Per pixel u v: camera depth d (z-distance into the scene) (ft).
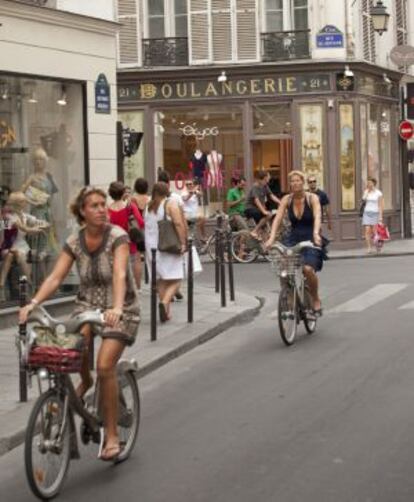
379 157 127.75
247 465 30.63
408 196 136.15
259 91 118.42
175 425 36.42
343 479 28.73
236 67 118.01
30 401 39.70
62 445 28.66
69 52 64.34
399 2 138.62
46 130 63.31
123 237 30.01
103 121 67.82
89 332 30.48
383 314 63.05
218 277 75.05
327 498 27.07
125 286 29.81
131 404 32.35
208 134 120.57
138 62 120.57
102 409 30.30
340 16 117.39
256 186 104.27
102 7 67.51
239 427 35.53
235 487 28.48
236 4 118.93
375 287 77.41
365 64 119.34
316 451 31.78
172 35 120.98
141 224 62.80
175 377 45.83
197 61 119.75
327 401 38.91
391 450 31.55
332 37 116.78
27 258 61.67
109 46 68.23
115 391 30.04
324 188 118.01
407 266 94.99
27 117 61.72
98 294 30.63
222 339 56.13
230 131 120.06
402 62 125.49
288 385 42.42
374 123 126.31
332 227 118.01
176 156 121.60
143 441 34.27
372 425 34.78
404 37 140.77
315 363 47.06
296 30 117.80
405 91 132.57
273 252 51.85
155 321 52.80
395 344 51.52
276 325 60.70
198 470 30.37
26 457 27.07
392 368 45.03
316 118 117.80
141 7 120.57
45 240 63.46
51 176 63.98
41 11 61.11
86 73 66.08
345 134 118.52
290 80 117.80
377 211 111.45
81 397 30.50
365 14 123.65
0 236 59.31
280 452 31.91
